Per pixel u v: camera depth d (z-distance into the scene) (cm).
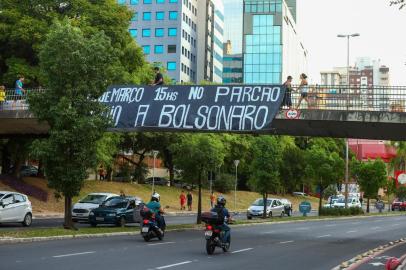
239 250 1911
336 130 2838
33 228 2502
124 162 6756
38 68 4125
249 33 13562
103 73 2402
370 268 1520
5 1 4128
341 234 2955
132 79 4447
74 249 1708
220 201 1786
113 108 2850
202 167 3167
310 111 2605
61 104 2292
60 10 4288
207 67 12625
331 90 3045
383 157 11050
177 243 2064
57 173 2338
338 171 5575
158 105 2789
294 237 2630
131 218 2878
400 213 6631
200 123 2703
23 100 3341
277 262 1587
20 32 3962
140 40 11294
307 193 9888
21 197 2658
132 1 11362
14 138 4231
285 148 8244
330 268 1491
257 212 4475
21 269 1237
